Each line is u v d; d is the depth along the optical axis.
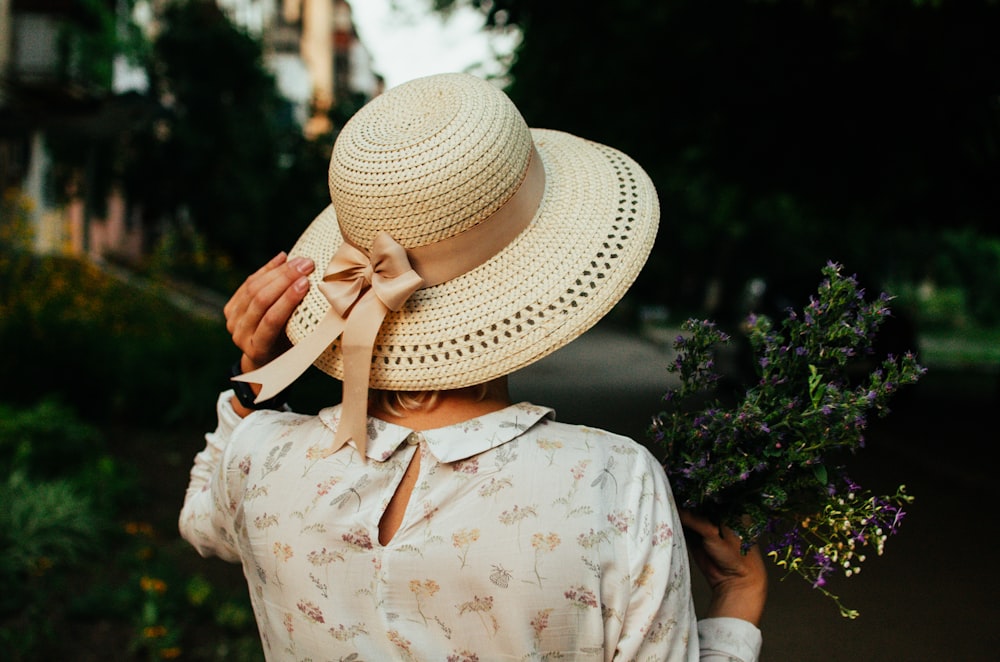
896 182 9.38
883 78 7.84
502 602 1.08
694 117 9.57
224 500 1.30
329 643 1.14
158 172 19.02
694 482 1.29
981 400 11.55
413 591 1.11
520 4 8.87
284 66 39.88
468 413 1.21
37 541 4.27
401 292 1.14
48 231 15.43
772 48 7.92
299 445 1.24
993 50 6.51
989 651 3.12
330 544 1.16
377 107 1.26
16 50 17.53
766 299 12.80
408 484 1.17
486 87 1.23
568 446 1.14
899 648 3.01
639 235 1.26
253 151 19.41
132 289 12.01
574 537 1.08
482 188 1.17
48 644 3.53
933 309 37.66
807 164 9.76
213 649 3.59
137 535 4.90
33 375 7.63
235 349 8.41
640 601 1.09
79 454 5.98
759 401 1.30
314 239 1.48
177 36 19.67
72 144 17.91
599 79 9.17
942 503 5.34
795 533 1.29
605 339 15.84
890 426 8.66
